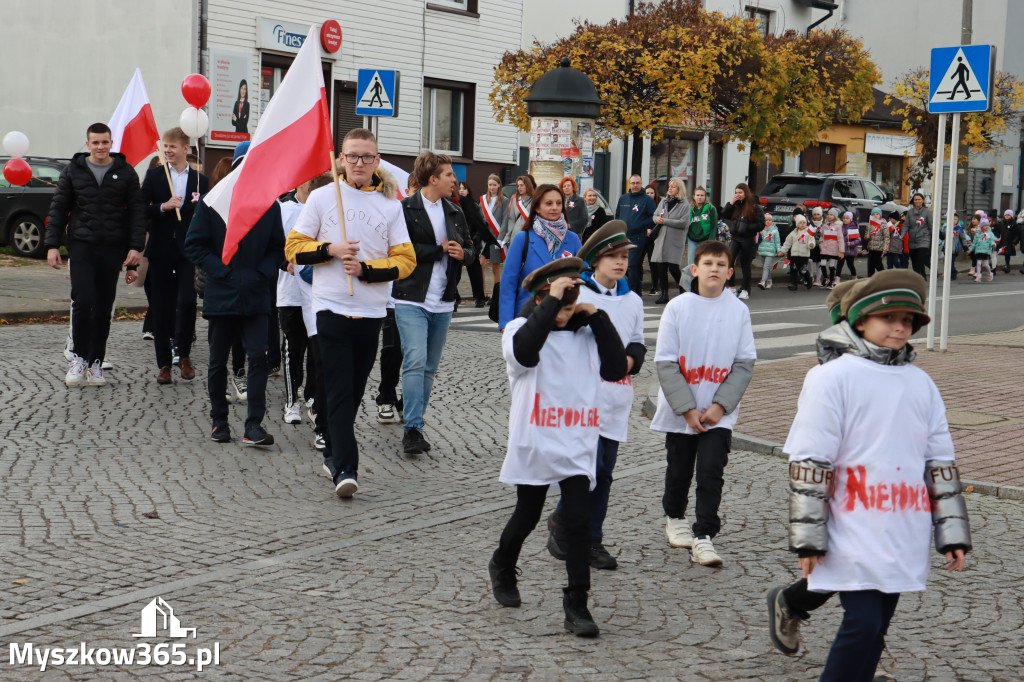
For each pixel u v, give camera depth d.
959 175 32.75
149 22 22.98
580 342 4.82
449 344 13.56
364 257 6.80
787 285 24.02
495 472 7.68
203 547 5.75
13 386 9.79
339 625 4.76
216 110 22.42
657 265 19.97
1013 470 7.79
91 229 9.69
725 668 4.44
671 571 5.68
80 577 5.21
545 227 6.90
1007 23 43.28
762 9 35.06
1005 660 4.59
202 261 8.01
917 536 3.72
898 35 45.53
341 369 6.78
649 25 23.14
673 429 5.96
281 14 23.09
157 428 8.51
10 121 25.56
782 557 5.94
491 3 27.00
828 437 3.71
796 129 24.41
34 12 25.02
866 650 3.69
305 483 7.18
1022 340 15.02
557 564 5.74
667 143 32.19
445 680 4.22
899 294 3.68
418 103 25.66
